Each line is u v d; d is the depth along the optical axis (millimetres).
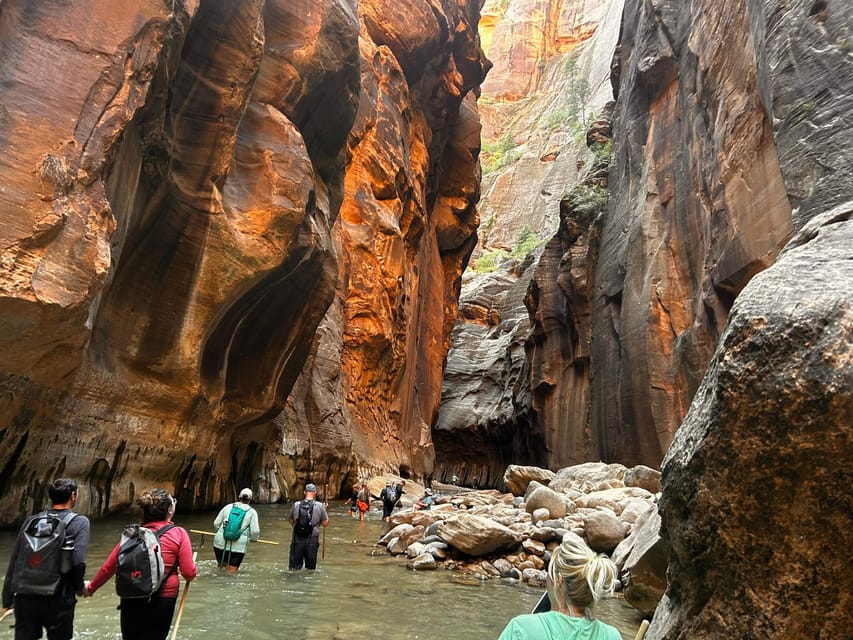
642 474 14594
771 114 14992
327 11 15484
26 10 8234
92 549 8203
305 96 15523
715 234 19062
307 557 8555
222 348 13977
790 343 2756
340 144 17844
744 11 18531
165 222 11711
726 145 18828
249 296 13852
